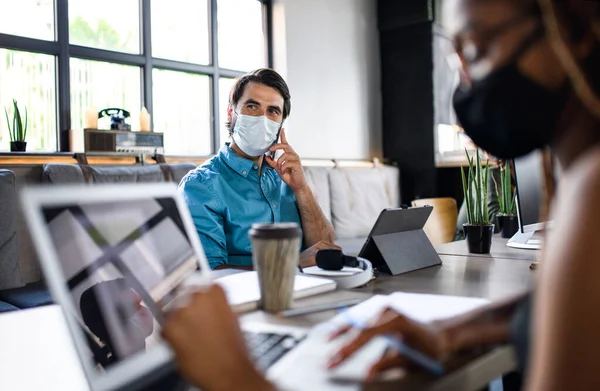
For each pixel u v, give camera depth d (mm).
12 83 3258
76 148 3385
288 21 4699
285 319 841
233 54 4605
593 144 549
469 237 1691
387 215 1283
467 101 672
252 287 1008
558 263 449
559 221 473
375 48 5547
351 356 633
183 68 4176
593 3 524
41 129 3404
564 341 436
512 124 628
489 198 2459
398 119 5414
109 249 699
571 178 486
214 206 1810
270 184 1952
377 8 5520
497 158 732
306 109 4832
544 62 572
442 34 5254
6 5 3215
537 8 567
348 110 5254
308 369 614
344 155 5219
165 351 712
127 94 3863
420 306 870
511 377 1561
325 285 1041
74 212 662
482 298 993
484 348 692
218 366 541
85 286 648
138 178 3234
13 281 2531
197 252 854
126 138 3422
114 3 3771
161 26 4082
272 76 1892
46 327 943
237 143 1901
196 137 4355
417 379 590
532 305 602
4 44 3174
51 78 3438
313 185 4324
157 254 775
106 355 639
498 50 592
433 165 5137
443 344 653
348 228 4527
